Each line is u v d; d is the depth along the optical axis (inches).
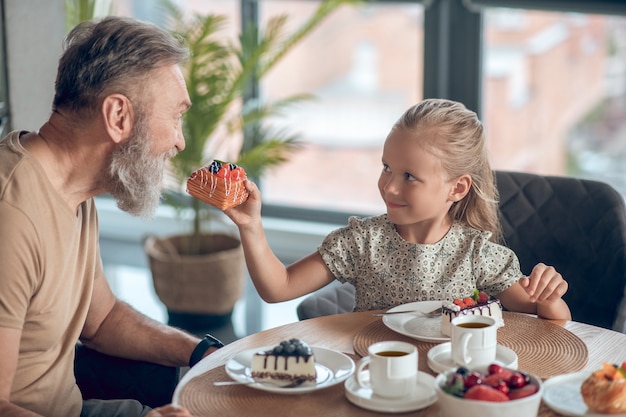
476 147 71.3
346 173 175.2
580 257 83.7
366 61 168.6
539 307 68.7
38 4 105.6
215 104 130.3
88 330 69.6
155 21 173.8
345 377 55.7
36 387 62.9
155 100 61.5
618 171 155.6
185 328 139.6
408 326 64.9
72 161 62.1
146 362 69.1
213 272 136.4
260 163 136.0
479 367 52.1
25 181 59.1
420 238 73.6
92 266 66.9
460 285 72.8
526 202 86.0
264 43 131.8
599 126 154.1
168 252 143.3
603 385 49.7
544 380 56.1
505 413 46.7
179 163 133.4
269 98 175.6
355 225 74.9
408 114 70.6
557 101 154.5
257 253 70.6
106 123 60.4
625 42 148.3
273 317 146.2
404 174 69.4
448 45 154.7
